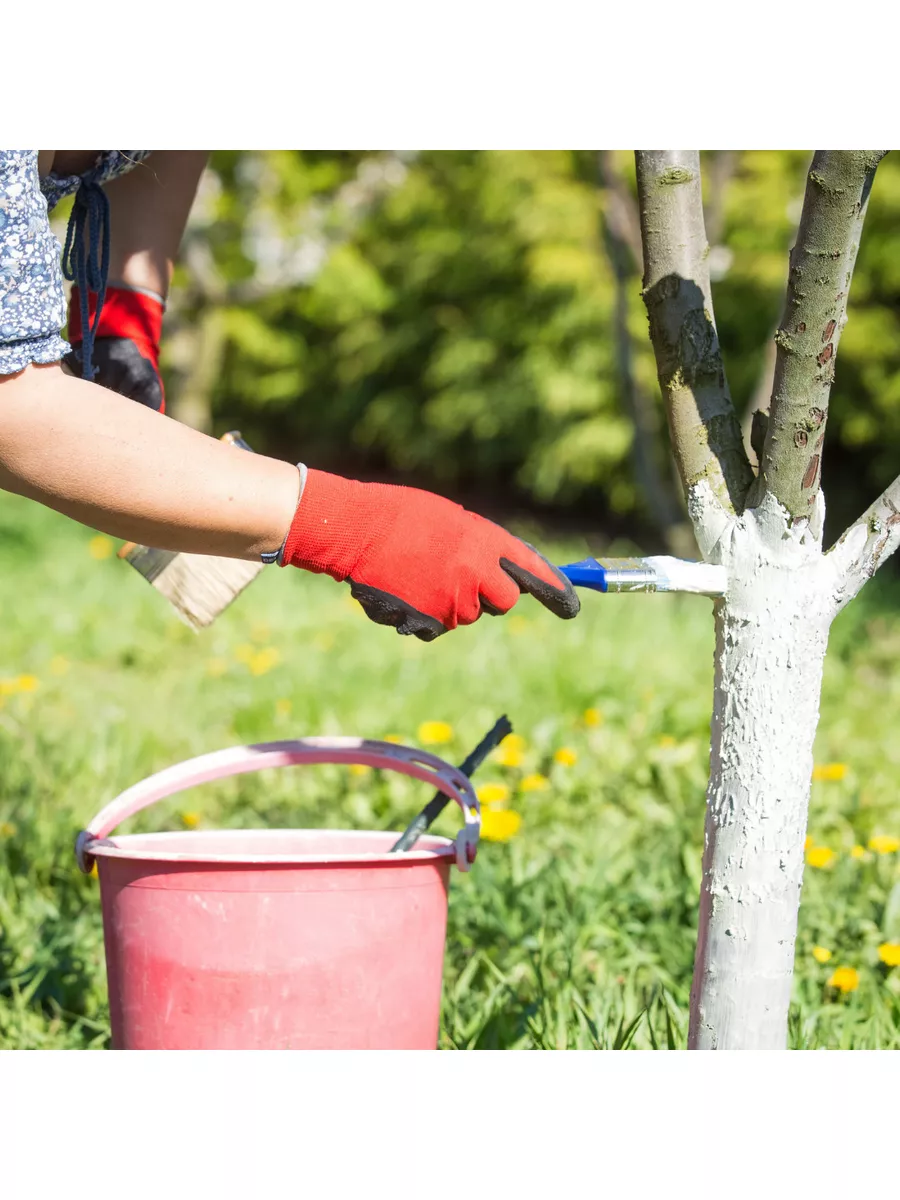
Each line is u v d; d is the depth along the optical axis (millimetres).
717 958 1579
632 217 6953
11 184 1280
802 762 1562
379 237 12742
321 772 3576
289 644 5754
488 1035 2123
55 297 1325
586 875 2801
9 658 5562
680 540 6746
